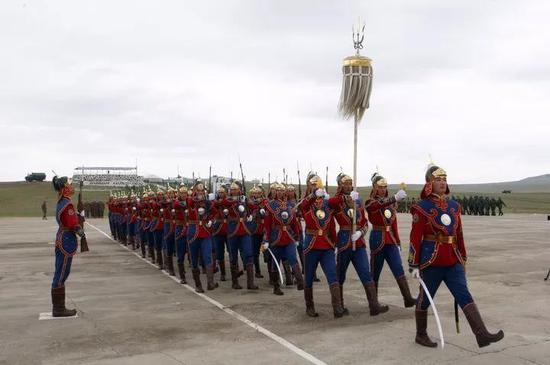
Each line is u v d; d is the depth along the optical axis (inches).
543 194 5364.2
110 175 3597.4
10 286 464.1
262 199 484.4
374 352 260.2
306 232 336.5
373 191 367.6
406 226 1227.9
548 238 863.1
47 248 801.6
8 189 3757.4
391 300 385.1
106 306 375.2
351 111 367.6
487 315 331.3
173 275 524.4
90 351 268.1
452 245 258.1
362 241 346.6
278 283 415.8
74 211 347.3
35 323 326.3
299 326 313.0
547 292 406.0
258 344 276.8
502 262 576.4
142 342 283.1
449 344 271.9
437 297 389.7
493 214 1829.5
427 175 263.3
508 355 252.7
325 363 245.0
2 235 1070.4
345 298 393.4
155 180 3058.6
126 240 875.4
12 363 250.2
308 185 346.0
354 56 371.9
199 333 299.9
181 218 470.3
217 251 494.6
